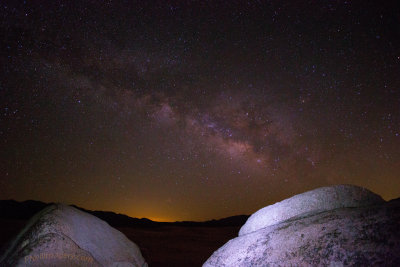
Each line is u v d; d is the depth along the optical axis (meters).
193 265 8.59
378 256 2.36
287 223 3.36
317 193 3.72
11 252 3.57
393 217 2.60
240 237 3.68
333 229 2.83
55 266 3.25
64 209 4.23
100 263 3.79
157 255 9.89
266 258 2.99
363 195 3.55
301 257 2.76
